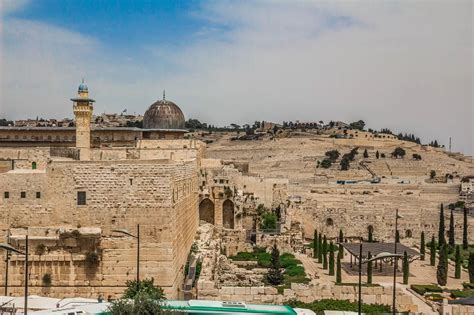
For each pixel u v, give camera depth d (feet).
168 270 213.25
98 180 213.87
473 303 248.73
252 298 240.12
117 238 213.05
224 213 435.53
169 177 214.48
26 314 168.55
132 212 213.66
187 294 240.12
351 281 314.14
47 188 213.66
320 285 256.73
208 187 431.02
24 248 209.97
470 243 507.71
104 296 211.41
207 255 301.22
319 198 641.40
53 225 213.25
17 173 213.87
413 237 502.38
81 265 211.61
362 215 504.43
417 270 370.73
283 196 496.23
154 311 164.35
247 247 401.08
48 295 210.38
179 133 463.42
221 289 239.50
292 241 420.36
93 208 213.46
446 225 513.86
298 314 196.34
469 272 329.93
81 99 333.01
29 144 408.87
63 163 213.87
